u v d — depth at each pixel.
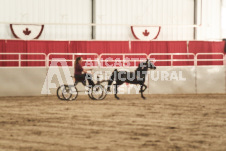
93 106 32.00
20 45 44.75
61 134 21.16
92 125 23.69
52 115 27.42
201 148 18.19
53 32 49.81
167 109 30.25
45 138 20.20
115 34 51.22
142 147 18.34
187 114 27.83
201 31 52.81
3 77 40.28
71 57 45.69
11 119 25.86
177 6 52.38
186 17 52.62
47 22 49.62
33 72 40.88
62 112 28.78
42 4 49.50
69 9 50.22
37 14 49.38
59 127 23.09
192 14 52.69
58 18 49.97
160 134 21.16
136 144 18.91
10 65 44.69
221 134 21.23
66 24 47.25
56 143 19.09
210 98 38.31
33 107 31.53
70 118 26.17
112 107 31.36
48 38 49.66
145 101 35.50
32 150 17.81
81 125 23.70
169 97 39.22
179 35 52.53
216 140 19.81
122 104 33.25
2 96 40.25
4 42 44.31
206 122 24.75
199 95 41.44
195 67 43.62
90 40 46.19
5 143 19.12
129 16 51.47
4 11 48.50
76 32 50.53
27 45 44.91
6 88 40.41
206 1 52.81
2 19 48.47
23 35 48.66
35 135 20.92
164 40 47.91
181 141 19.55
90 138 20.17
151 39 51.22
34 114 27.91
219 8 53.38
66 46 45.69
